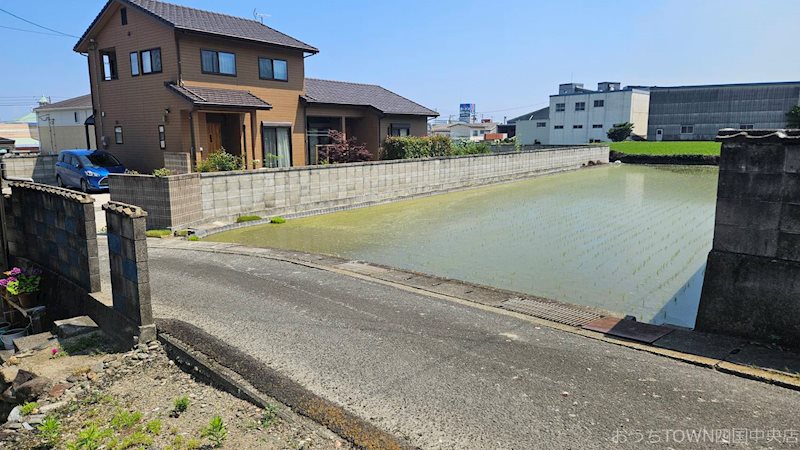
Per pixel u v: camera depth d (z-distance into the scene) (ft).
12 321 22.97
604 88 181.47
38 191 22.12
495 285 24.23
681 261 28.89
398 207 51.47
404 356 14.52
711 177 80.89
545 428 10.85
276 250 29.35
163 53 51.29
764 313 14.73
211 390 13.80
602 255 30.37
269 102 59.57
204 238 35.47
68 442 11.59
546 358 14.28
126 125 57.21
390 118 75.41
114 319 17.49
